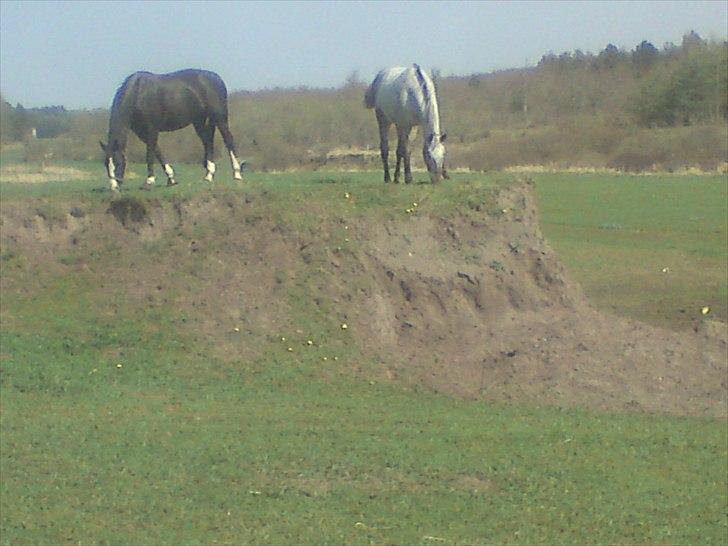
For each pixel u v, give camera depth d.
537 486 8.80
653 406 11.78
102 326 12.87
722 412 11.65
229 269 13.66
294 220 14.20
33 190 16.67
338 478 8.89
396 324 13.56
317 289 13.55
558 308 14.62
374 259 14.05
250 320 13.06
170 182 15.66
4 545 7.35
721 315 16.67
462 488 8.73
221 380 12.00
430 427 10.45
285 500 8.37
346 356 12.73
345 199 14.81
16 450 9.38
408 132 16.28
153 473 8.87
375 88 16.39
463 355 13.05
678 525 8.07
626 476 9.12
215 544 7.45
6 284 13.65
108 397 11.26
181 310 13.12
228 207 14.48
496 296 14.29
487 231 14.99
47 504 8.13
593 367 12.66
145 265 13.80
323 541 7.55
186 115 15.16
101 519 7.87
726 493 8.80
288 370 12.31
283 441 9.82
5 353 12.17
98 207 14.57
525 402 11.77
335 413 10.90
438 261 14.41
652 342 13.53
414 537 7.68
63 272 13.91
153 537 7.55
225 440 9.81
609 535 7.84
